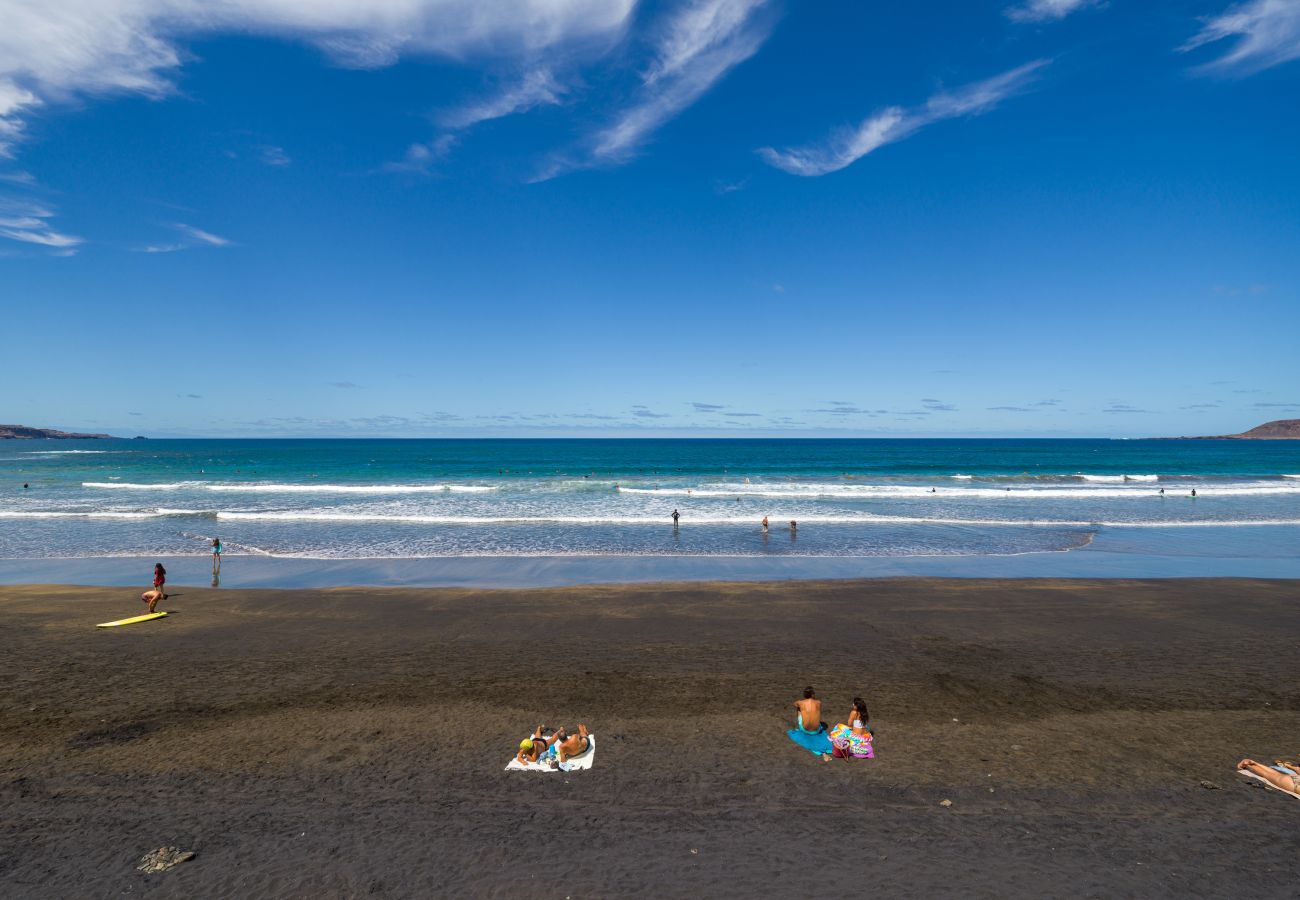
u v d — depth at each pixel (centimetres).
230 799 795
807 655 1380
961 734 977
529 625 1612
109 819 754
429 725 1010
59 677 1231
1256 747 930
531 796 803
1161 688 1180
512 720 1032
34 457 11656
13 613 1695
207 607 1770
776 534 3206
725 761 891
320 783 833
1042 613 1717
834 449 16075
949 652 1399
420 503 4497
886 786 826
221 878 652
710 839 715
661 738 964
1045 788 818
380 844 706
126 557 2592
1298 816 754
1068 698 1131
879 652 1400
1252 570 2378
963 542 2978
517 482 6216
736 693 1155
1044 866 666
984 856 683
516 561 2550
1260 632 1544
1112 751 918
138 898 623
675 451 14850
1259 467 8969
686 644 1460
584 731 934
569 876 654
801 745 938
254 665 1309
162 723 1019
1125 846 698
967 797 798
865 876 652
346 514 3841
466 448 17888
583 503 4512
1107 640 1483
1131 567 2433
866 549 2811
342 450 15925
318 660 1342
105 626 1583
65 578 2233
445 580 2228
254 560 2550
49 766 877
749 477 7006
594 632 1554
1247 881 641
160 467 8738
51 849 697
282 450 16025
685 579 2245
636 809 775
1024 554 2700
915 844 705
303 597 1886
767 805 783
